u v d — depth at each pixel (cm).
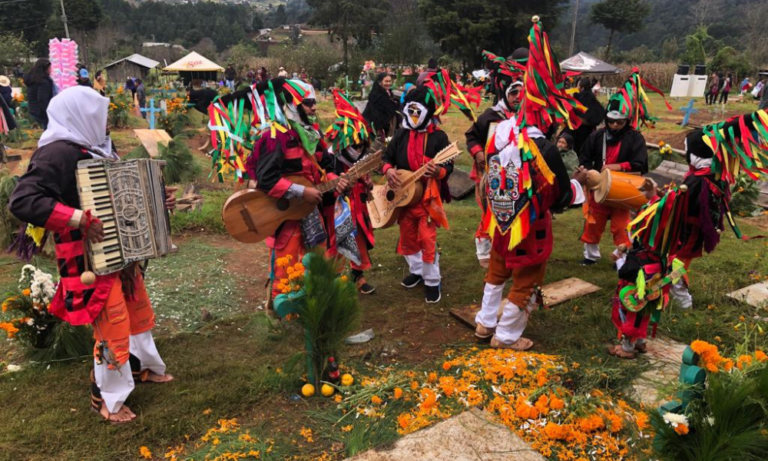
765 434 254
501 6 4981
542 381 364
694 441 272
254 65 4681
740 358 293
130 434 329
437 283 529
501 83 561
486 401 352
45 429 332
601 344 436
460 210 865
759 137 406
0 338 448
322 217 468
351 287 367
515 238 383
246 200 429
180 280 572
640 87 555
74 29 7375
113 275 325
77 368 402
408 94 505
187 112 1706
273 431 335
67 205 309
